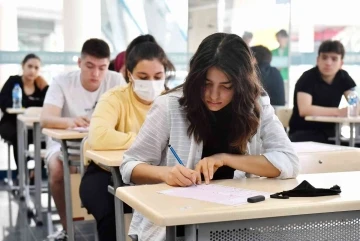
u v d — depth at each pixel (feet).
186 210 3.65
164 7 18.39
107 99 8.18
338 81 13.92
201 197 4.10
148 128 5.38
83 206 7.93
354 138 12.85
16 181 17.25
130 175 5.29
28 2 17.71
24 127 14.55
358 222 4.13
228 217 3.62
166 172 4.94
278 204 3.83
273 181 4.99
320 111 13.33
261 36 18.39
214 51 4.80
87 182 7.85
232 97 4.93
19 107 16.92
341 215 4.05
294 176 5.24
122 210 6.64
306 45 18.45
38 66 17.35
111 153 7.20
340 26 18.37
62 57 17.98
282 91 15.98
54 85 11.10
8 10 17.52
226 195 4.18
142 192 4.35
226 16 18.45
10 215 13.34
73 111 11.00
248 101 4.98
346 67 18.04
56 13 17.93
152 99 8.09
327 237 4.02
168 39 18.47
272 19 18.39
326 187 4.61
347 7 18.28
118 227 6.66
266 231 3.83
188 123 5.19
